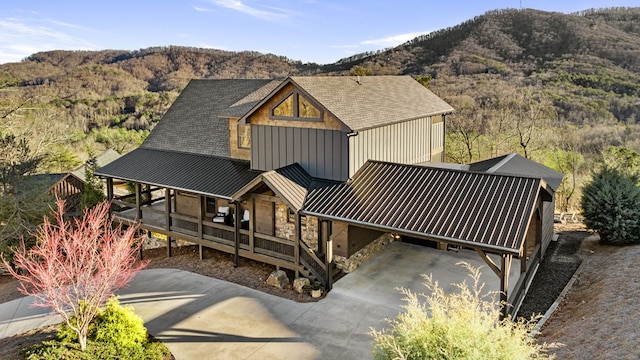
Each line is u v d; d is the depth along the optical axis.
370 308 13.22
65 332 11.04
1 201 22.44
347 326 12.26
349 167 15.90
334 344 11.38
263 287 14.96
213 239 17.33
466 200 13.07
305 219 16.30
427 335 6.98
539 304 12.82
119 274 12.86
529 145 31.02
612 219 16.45
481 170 19.69
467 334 6.76
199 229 17.62
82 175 26.88
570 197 25.92
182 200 20.70
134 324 11.39
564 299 12.90
